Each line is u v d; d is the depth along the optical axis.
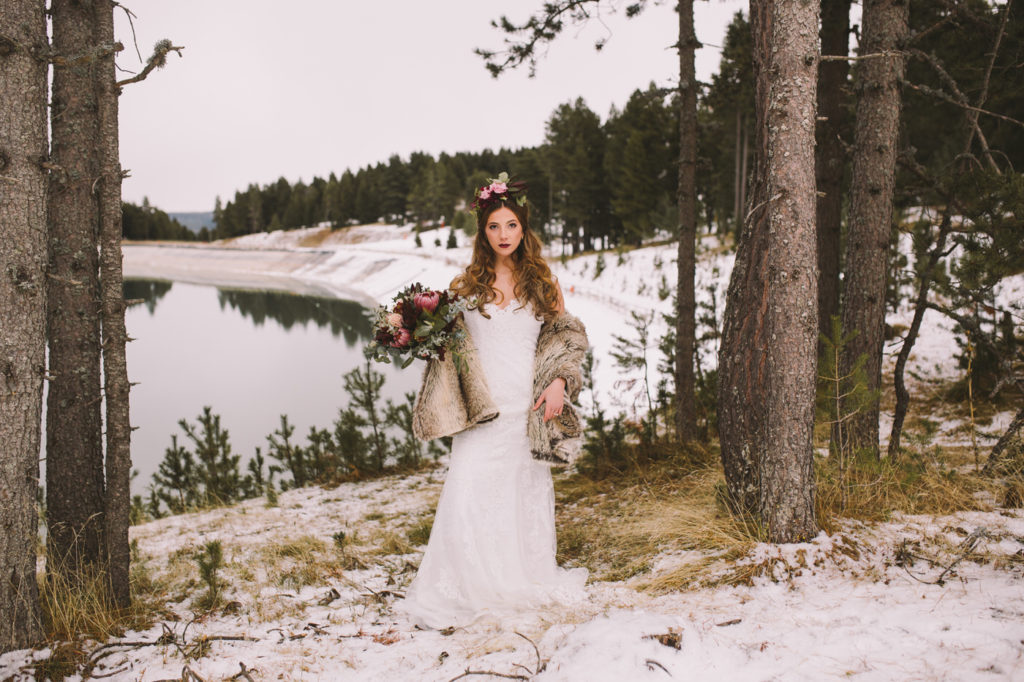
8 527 2.70
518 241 3.26
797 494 3.20
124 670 2.58
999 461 4.33
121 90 3.02
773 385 3.25
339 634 2.91
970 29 7.25
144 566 4.32
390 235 117.31
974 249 4.95
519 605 3.00
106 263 3.05
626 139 47.81
